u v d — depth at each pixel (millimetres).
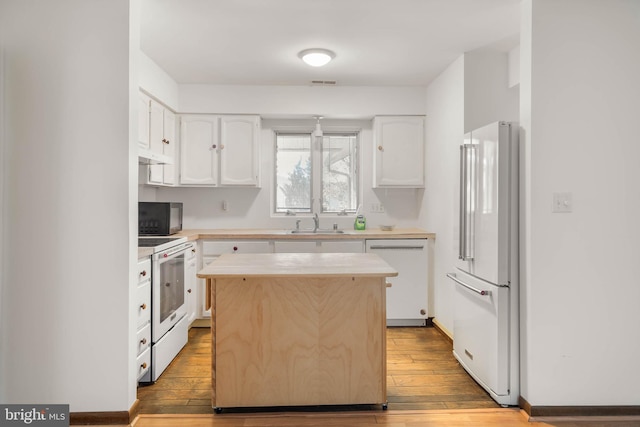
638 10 2377
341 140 4754
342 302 2379
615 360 2379
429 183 4246
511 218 2465
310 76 4023
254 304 2357
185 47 3270
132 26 2293
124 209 2260
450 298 3652
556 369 2377
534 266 2367
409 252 4078
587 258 2375
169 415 2365
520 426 2277
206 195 4637
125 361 2258
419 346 3533
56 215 2232
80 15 2230
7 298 2225
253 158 4344
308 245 4047
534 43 2365
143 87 3389
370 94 4352
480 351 2686
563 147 2371
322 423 2283
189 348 3473
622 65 2385
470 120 3375
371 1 2535
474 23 2844
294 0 2521
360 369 2391
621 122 2385
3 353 2229
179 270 3357
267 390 2367
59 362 2238
